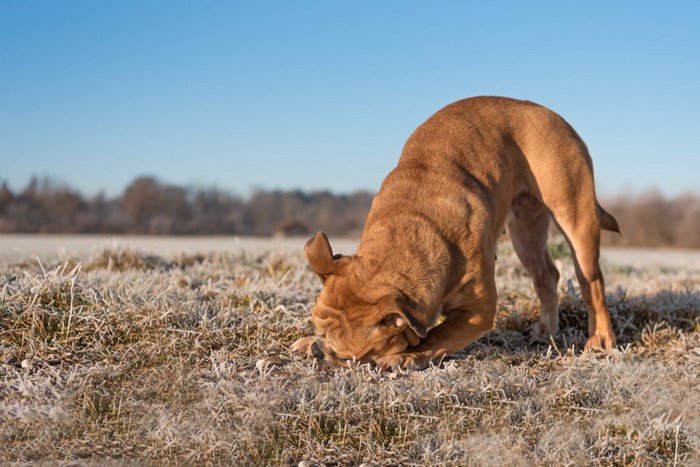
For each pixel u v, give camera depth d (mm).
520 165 3461
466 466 2812
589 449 2863
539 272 3621
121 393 3023
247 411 2918
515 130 3465
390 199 3279
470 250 3236
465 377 3098
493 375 3107
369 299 3117
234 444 2836
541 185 3453
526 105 3508
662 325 3654
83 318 3287
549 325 3617
